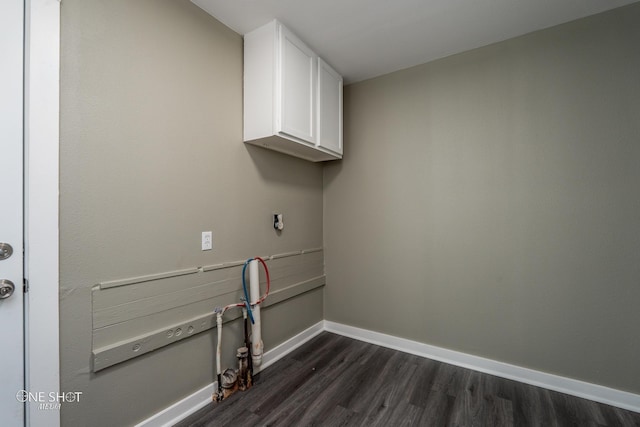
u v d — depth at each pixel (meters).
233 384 1.85
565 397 1.85
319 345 2.60
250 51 1.99
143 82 1.46
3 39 1.08
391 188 2.58
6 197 1.09
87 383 1.26
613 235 1.79
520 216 2.06
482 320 2.19
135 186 1.43
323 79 2.35
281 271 2.40
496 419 1.64
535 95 2.01
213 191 1.83
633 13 1.75
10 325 1.10
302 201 2.66
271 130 1.88
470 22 1.92
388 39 2.10
